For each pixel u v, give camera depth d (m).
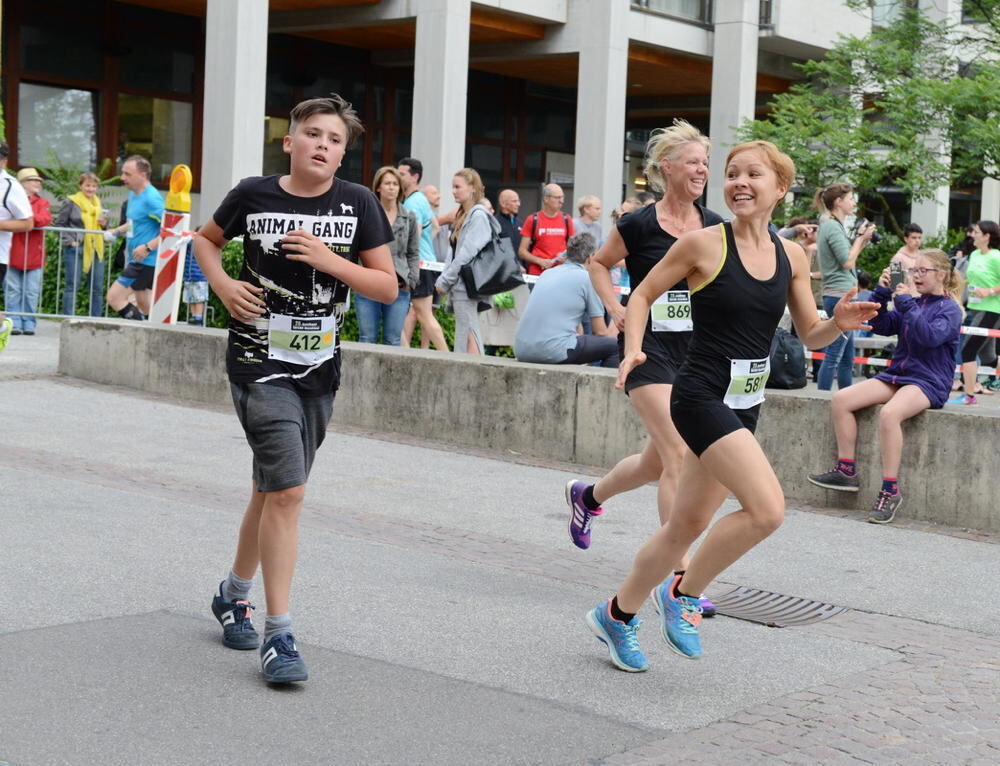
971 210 32.97
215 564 6.15
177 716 4.21
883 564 7.05
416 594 5.89
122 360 11.52
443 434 10.03
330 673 4.73
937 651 5.46
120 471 8.17
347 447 9.59
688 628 4.88
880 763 4.14
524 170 30.73
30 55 22.41
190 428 9.84
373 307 11.98
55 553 6.16
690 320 5.82
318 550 6.58
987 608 6.26
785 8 26.92
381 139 28.14
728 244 4.61
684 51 26.59
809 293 4.84
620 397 9.25
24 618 5.15
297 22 24.25
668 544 4.81
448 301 12.93
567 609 5.81
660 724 4.41
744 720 4.49
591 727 4.34
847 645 5.51
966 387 14.82
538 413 9.62
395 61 27.38
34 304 14.30
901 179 23.84
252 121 20.61
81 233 14.58
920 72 25.06
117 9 23.45
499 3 23.53
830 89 26.50
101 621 5.17
